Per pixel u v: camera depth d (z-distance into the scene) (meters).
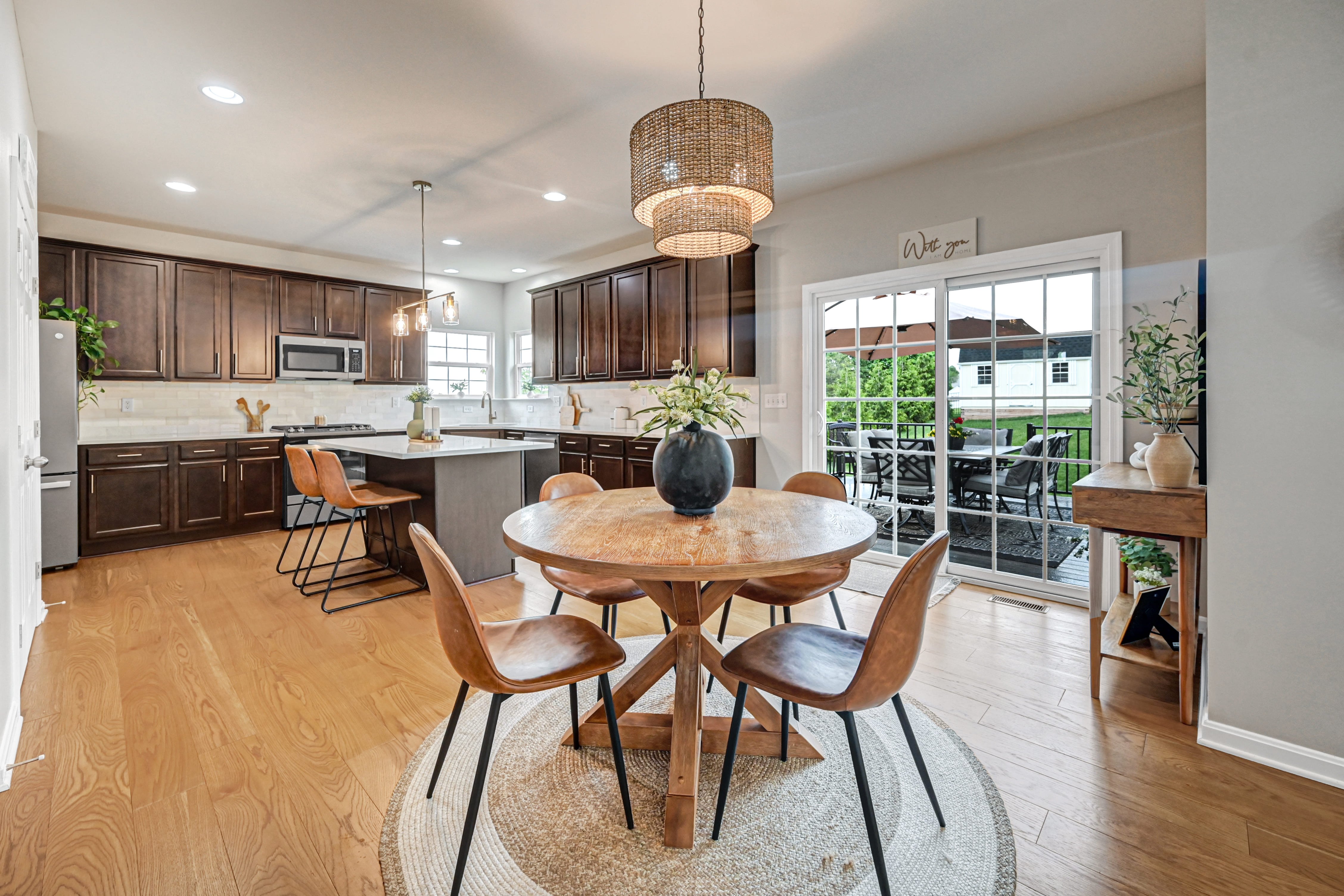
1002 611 3.07
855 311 3.95
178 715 2.08
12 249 2.05
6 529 1.87
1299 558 1.72
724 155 1.99
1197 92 2.74
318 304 5.62
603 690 1.53
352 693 2.25
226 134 3.17
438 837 1.49
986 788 1.68
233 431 5.36
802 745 1.82
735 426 1.92
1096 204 3.00
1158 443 2.04
